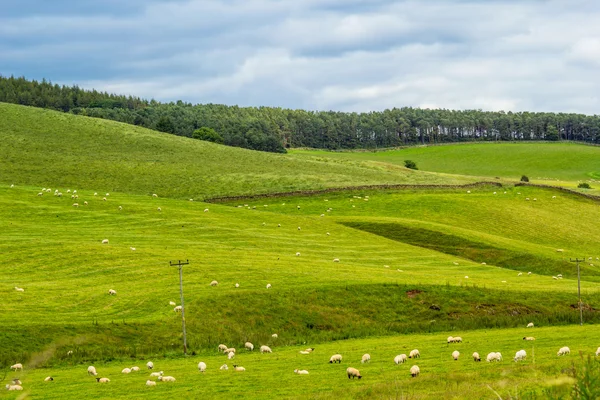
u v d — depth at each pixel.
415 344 47.88
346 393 28.03
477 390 25.19
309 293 63.84
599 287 76.38
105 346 48.66
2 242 76.75
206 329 54.72
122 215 100.06
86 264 70.19
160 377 35.41
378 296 65.44
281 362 41.16
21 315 52.47
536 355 37.62
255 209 124.94
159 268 69.75
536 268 93.00
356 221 111.88
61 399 31.81
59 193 110.00
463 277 78.44
